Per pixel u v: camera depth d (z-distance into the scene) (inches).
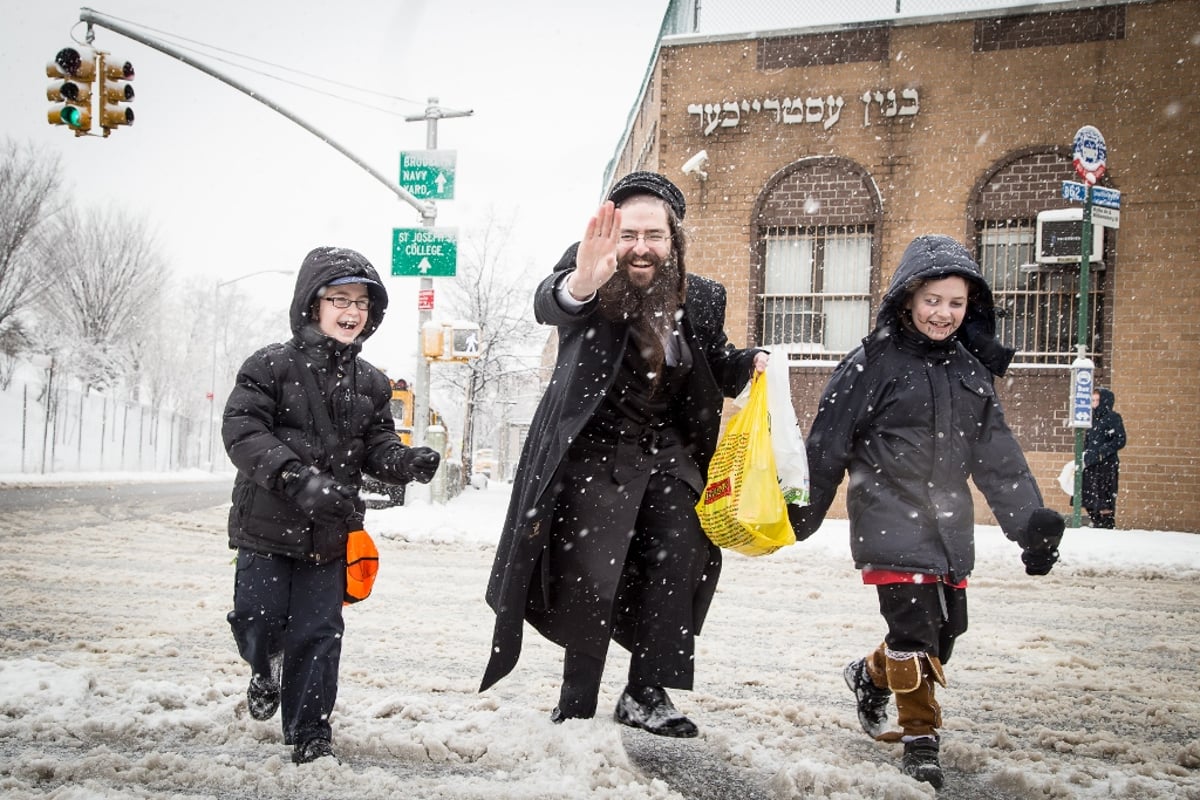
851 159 644.7
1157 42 606.2
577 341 149.9
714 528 153.4
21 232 1311.5
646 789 132.3
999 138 625.6
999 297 629.0
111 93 550.6
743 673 221.8
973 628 287.7
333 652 149.7
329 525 149.4
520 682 206.2
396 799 129.6
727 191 661.3
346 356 160.2
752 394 159.3
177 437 2071.9
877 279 639.8
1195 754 159.3
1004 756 158.9
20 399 1416.1
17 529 498.9
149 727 159.3
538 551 146.9
